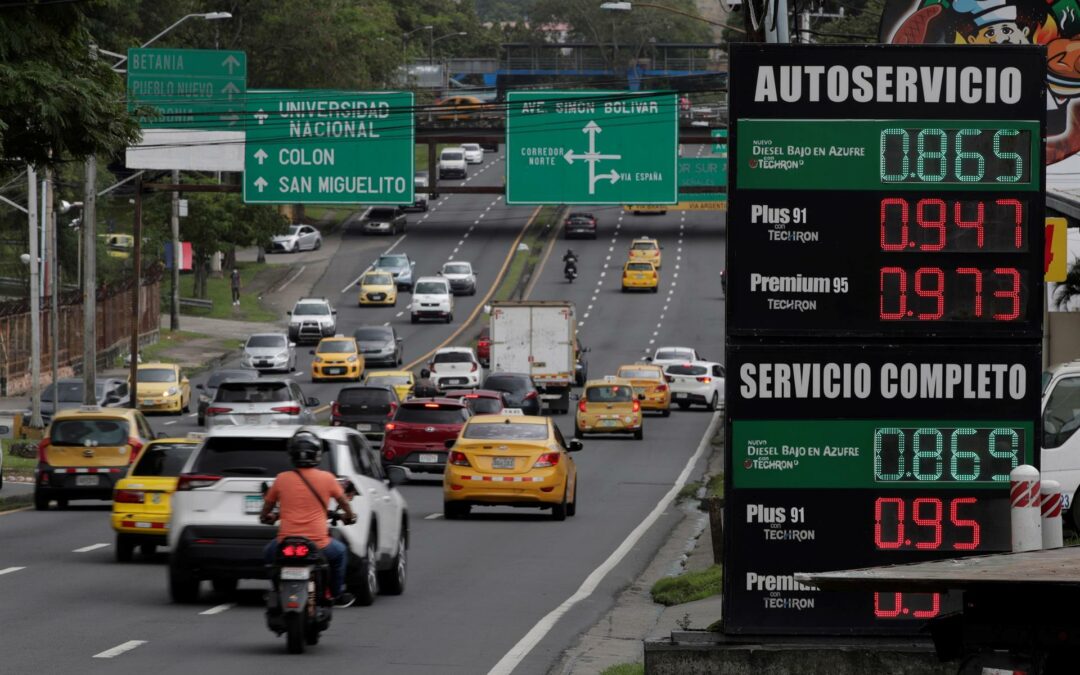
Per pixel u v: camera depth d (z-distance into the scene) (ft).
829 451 123.65
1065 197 265.54
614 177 458.91
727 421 123.85
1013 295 123.44
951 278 123.54
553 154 458.91
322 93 458.91
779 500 123.54
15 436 459.73
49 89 250.57
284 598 142.82
